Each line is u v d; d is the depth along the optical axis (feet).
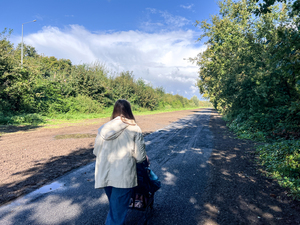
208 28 65.46
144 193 7.59
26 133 30.25
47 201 10.21
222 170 15.12
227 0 64.18
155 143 24.76
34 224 8.25
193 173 14.49
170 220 8.67
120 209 6.20
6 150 20.30
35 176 13.50
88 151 20.25
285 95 32.63
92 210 9.43
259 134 27.40
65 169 14.87
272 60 21.66
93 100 70.90
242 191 11.55
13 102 45.27
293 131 25.34
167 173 14.49
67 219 8.66
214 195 11.06
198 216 9.02
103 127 6.60
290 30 19.79
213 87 64.54
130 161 6.37
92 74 72.74
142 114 84.02
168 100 168.35
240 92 37.04
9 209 9.40
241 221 8.65
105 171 6.30
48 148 21.29
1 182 12.45
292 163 13.52
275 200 10.50
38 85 51.52
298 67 18.81
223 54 49.34
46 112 51.70
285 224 8.43
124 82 98.73
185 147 22.70
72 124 42.06
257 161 17.17
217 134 32.50
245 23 55.52
